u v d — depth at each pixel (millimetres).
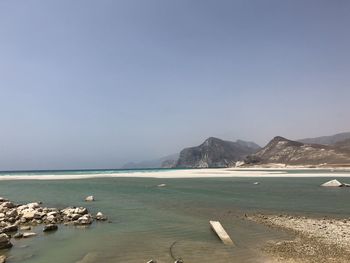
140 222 26266
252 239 20656
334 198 42438
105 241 20172
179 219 27547
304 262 15914
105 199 41312
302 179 84375
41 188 58375
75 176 104625
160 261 16125
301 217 28641
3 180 84438
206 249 18312
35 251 18031
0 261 16016
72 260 16438
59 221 26328
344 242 19859
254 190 53531
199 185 64312
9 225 23625
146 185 64750
